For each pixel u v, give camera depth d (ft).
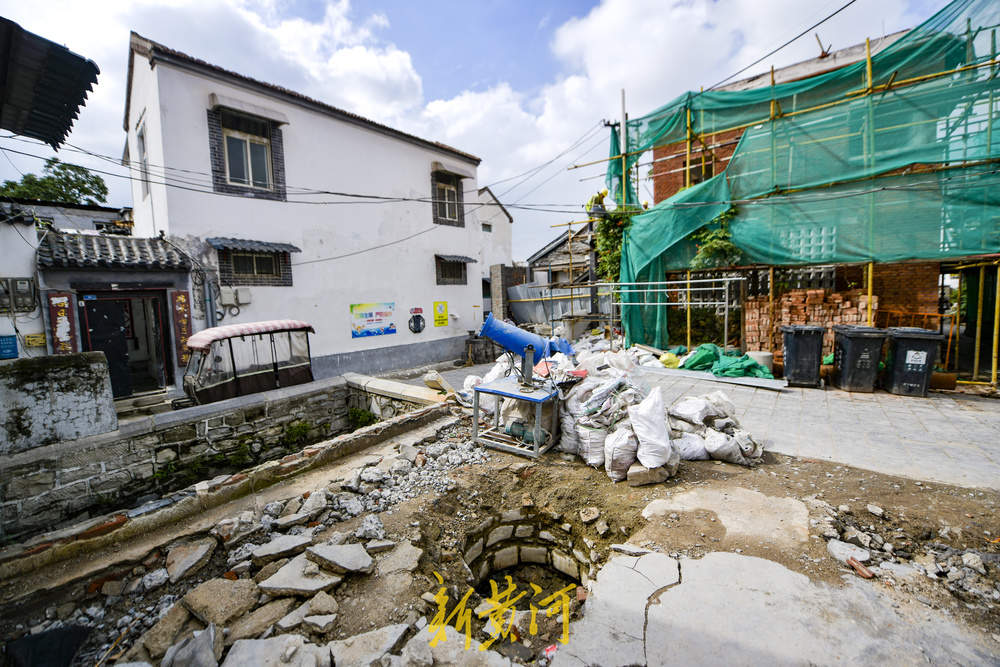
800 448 16.53
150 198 30.66
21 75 9.62
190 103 28.25
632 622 8.29
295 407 23.61
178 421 19.02
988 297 30.32
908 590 8.85
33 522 15.12
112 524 11.09
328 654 7.63
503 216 84.79
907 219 25.95
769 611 8.39
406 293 43.73
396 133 41.57
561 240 67.26
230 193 30.40
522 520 14.03
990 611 8.25
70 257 24.04
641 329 36.96
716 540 10.77
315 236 35.70
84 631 8.82
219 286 29.71
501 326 21.91
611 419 16.20
